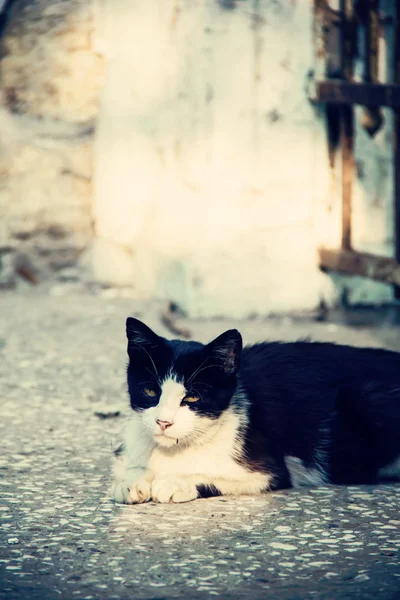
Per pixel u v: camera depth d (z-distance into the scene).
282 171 8.34
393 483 4.65
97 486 4.50
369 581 3.38
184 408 4.29
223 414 4.39
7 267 9.69
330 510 4.16
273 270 8.41
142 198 9.20
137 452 4.53
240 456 4.37
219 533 3.88
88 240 9.83
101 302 8.95
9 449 5.06
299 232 8.48
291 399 4.67
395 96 7.37
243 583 3.38
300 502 4.28
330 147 8.50
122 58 9.30
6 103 9.76
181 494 4.26
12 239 9.69
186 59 8.26
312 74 8.34
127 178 9.30
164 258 8.75
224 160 8.15
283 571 3.48
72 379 6.51
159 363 4.36
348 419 4.66
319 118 8.43
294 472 4.59
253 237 8.34
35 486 4.48
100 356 7.05
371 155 8.76
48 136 9.73
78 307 8.69
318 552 3.66
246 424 4.43
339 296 8.73
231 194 8.21
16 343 7.40
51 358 7.00
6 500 4.27
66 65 9.63
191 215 8.34
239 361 4.36
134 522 4.01
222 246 8.26
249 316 8.39
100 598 3.26
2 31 9.70
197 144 8.16
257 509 4.18
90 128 9.77
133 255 9.41
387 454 4.68
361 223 8.80
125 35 9.21
